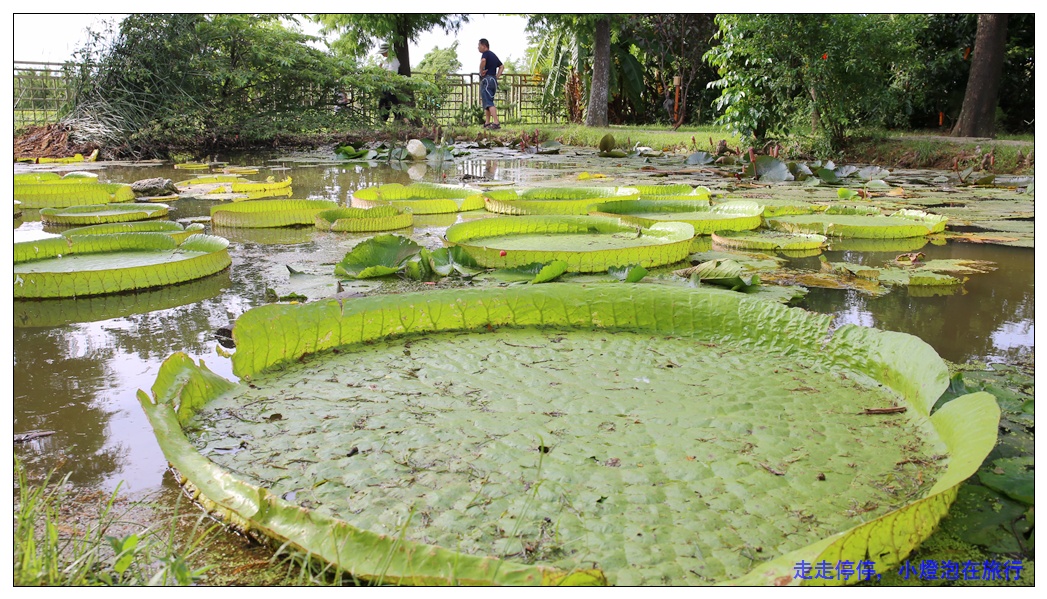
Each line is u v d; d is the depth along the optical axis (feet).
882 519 4.26
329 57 48.19
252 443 5.79
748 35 30.73
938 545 4.58
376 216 15.83
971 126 31.65
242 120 42.37
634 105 55.01
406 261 11.31
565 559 4.34
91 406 6.90
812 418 6.22
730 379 7.08
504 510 4.84
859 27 27.63
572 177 26.25
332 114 48.08
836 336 7.48
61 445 6.13
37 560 4.22
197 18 40.96
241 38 43.75
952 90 36.24
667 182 24.29
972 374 7.52
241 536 4.82
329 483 5.18
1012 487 5.11
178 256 12.48
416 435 5.87
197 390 6.54
